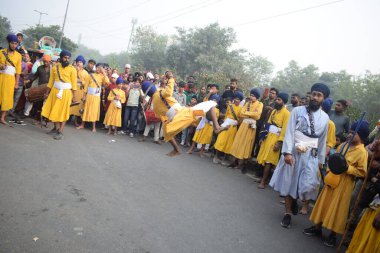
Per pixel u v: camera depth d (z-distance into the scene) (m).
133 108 10.38
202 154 9.74
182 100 10.77
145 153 8.29
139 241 3.72
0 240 3.19
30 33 49.81
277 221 5.38
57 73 7.63
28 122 8.91
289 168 5.08
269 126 7.41
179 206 5.07
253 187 7.23
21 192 4.34
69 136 8.34
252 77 40.47
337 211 4.64
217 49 41.38
